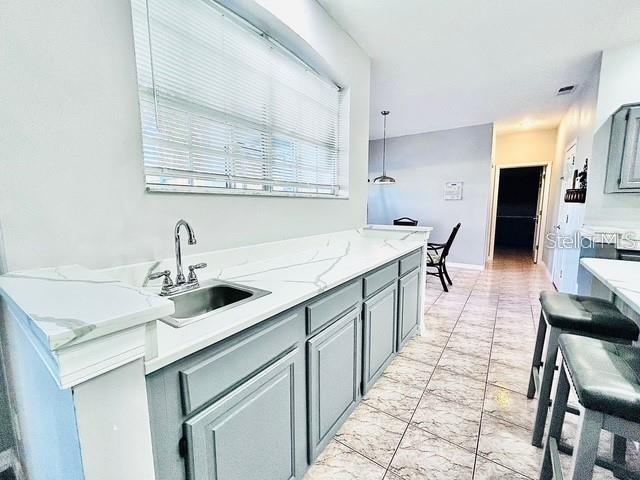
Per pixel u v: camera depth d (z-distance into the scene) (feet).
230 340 2.86
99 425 1.86
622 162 8.19
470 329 9.01
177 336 2.56
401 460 4.40
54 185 3.20
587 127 10.22
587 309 4.42
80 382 1.73
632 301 3.17
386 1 6.73
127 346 1.93
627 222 8.83
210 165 5.11
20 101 2.93
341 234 8.54
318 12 6.82
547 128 17.80
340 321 4.69
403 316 7.35
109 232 3.67
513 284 14.12
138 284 3.92
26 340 2.61
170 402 2.38
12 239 2.97
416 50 8.86
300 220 6.99
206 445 2.65
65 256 3.33
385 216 20.01
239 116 5.58
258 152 6.06
